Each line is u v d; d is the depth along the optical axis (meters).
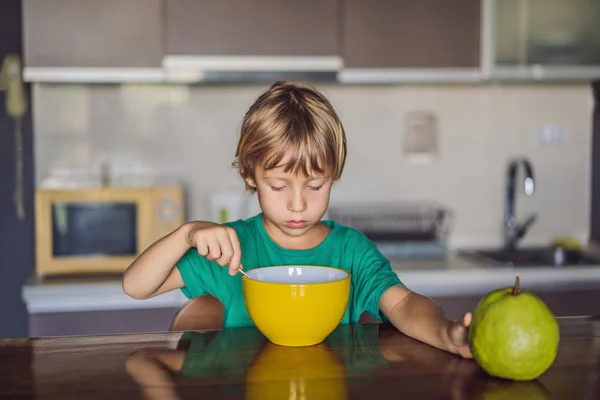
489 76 2.47
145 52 2.32
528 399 0.64
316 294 0.78
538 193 2.92
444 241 2.76
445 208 2.87
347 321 1.06
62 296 2.21
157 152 2.72
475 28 2.46
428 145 2.85
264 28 2.36
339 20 2.40
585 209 2.95
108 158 2.70
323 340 0.83
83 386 0.67
